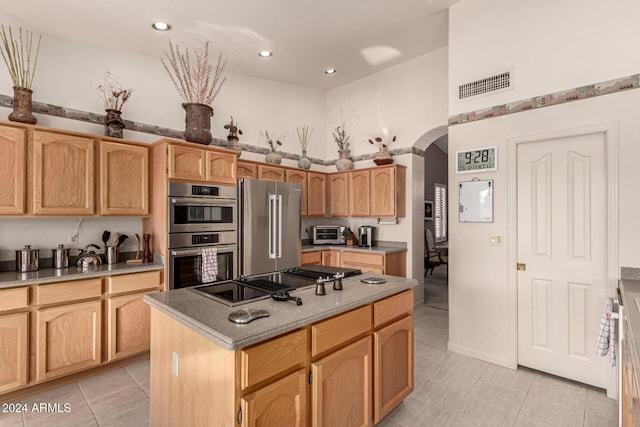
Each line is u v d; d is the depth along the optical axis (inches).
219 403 51.0
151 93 143.6
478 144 117.8
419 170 188.5
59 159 105.1
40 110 117.0
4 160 95.3
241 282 83.0
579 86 97.8
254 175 168.4
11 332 89.4
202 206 129.3
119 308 109.1
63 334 98.0
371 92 196.7
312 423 59.7
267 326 52.9
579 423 81.6
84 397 93.4
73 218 121.1
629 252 89.8
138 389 97.7
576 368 100.0
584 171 98.3
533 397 93.1
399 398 82.7
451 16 125.1
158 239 123.9
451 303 125.0
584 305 98.4
